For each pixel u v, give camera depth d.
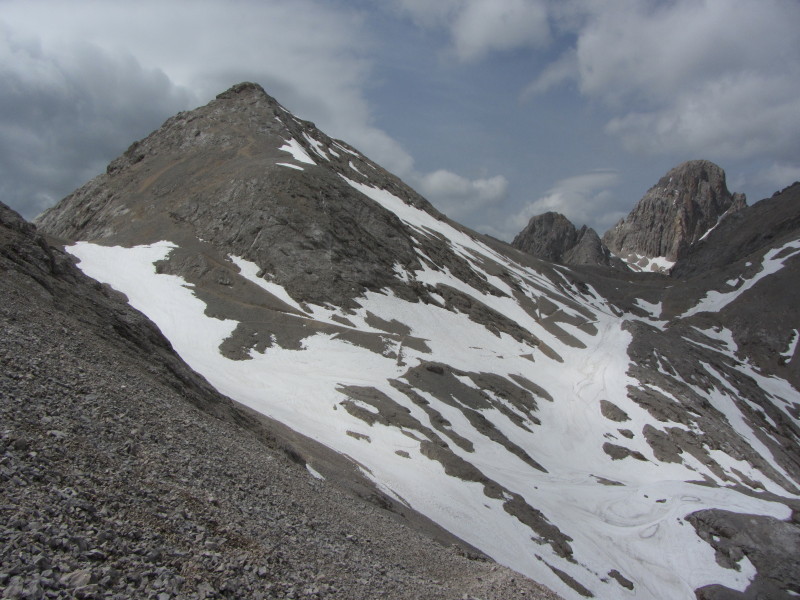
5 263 25.86
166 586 10.48
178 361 32.62
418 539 27.77
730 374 128.88
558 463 73.94
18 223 30.38
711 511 64.50
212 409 29.31
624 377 102.50
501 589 22.55
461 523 47.69
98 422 16.30
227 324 76.56
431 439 61.56
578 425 86.88
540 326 123.12
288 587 13.23
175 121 137.25
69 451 13.68
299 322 81.75
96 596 9.16
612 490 69.44
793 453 104.00
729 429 93.06
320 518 21.09
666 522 64.00
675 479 77.19
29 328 20.30
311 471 34.25
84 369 19.64
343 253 99.88
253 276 91.12
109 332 27.56
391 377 75.00
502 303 127.12
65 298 27.67
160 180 115.44
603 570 53.44
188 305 79.12
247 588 12.13
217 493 16.77
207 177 112.44
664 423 89.56
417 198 176.75
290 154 121.75
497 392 84.19
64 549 10.05
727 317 179.50
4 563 8.83
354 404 62.69
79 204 121.88
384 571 18.64
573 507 63.53
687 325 181.38
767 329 169.38
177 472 16.39
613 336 127.69
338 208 108.31
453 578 22.73
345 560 17.67
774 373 156.88
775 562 58.53
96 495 12.43
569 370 105.75
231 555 13.33
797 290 177.38
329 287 92.62
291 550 15.91
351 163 165.50
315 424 56.56
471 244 167.25
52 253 31.17
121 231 103.12
